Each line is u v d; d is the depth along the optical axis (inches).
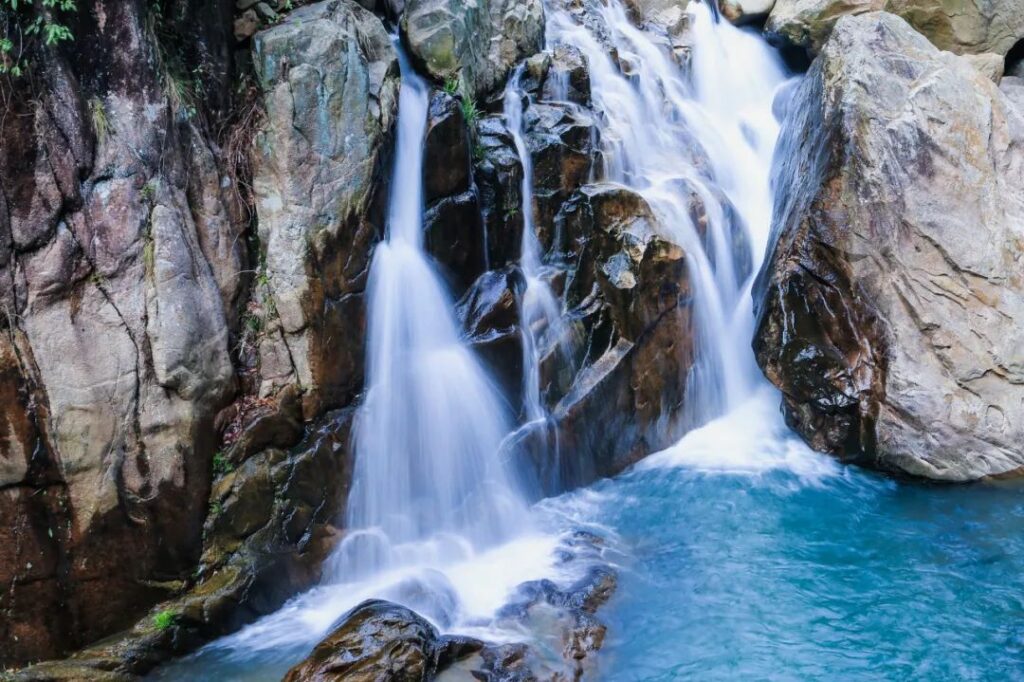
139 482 232.8
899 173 340.2
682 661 236.8
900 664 233.5
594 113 389.4
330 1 284.4
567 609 252.5
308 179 264.1
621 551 290.0
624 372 337.7
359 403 279.1
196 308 247.3
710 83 497.4
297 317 263.1
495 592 264.1
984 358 332.5
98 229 227.1
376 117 281.4
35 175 213.8
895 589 267.0
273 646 238.1
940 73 355.3
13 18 207.8
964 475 330.0
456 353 299.7
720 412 380.5
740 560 284.5
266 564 251.0
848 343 342.6
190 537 242.8
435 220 301.7
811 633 247.6
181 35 253.1
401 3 346.3
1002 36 464.4
